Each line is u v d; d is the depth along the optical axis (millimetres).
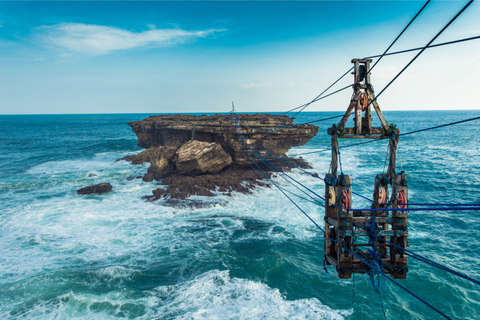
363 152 67625
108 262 20359
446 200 33688
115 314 15500
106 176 42812
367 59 8875
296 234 24703
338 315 15680
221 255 21281
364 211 8930
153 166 41500
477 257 21156
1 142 93562
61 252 21625
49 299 16562
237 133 39531
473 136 104875
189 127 45156
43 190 36688
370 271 8227
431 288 17875
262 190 35562
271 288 17797
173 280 18438
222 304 16250
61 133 132750
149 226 26125
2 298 16562
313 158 57281
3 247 22266
